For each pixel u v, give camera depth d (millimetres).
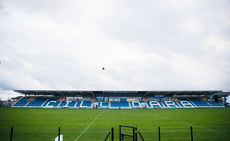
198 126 15867
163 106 56312
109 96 61531
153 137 11250
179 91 55250
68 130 13773
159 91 55406
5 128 14578
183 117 24297
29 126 15734
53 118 22453
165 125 16500
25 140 10469
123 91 55938
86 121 19594
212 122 18719
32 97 61344
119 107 53844
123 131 13391
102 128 14789
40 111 35438
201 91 54969
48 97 62188
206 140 10531
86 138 11031
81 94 61625
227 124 17234
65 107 53844
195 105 57250
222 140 10570
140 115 27891
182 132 12914
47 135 11805
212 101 61438
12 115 25969
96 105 56375
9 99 67375
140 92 59031
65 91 55062
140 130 13758
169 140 10500
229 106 58969
